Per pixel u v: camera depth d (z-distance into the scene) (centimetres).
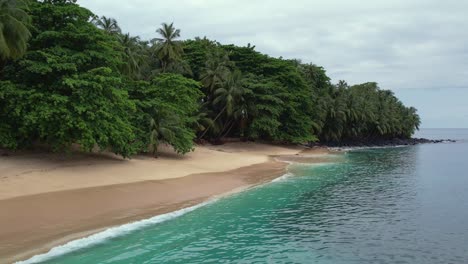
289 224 1852
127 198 2214
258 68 6912
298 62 8956
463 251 1488
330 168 4256
